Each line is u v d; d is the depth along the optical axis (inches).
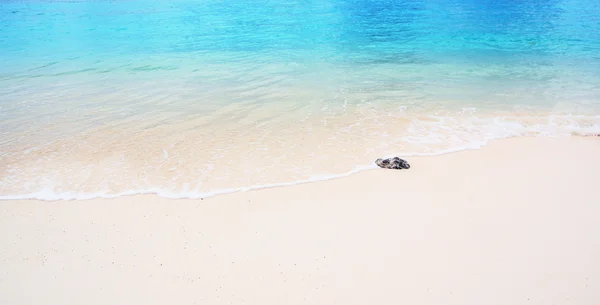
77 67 759.1
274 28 1103.0
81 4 1785.2
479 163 377.4
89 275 249.9
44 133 464.8
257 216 303.3
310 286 234.4
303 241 273.7
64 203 329.1
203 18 1305.4
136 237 284.4
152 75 693.9
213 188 343.6
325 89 595.5
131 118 504.7
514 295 224.2
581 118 476.4
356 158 389.1
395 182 345.7
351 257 257.0
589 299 220.8
